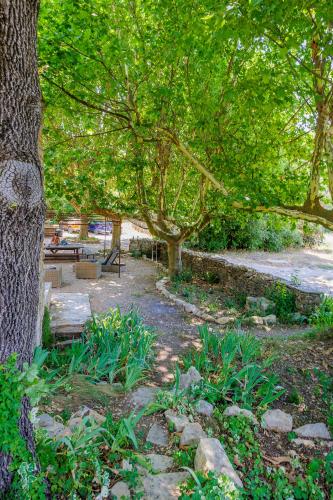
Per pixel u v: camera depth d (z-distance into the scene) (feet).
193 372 14.51
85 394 12.76
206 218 31.01
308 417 12.75
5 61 6.37
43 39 14.98
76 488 7.87
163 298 30.09
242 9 10.64
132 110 18.47
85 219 57.36
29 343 7.24
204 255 41.16
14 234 6.68
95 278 36.94
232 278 33.94
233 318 24.93
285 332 22.39
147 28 18.38
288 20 11.30
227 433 11.48
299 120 21.33
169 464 9.65
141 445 10.37
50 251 49.52
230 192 20.06
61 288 32.22
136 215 36.09
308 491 9.74
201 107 19.45
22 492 6.64
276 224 22.95
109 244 64.18
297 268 42.24
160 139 19.94
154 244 51.01
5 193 6.49
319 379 14.75
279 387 14.19
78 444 8.68
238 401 13.30
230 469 9.21
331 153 15.67
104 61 17.51
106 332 16.60
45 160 22.79
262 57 19.75
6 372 6.41
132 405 12.51
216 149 21.70
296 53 16.72
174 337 20.95
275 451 11.09
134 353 16.08
